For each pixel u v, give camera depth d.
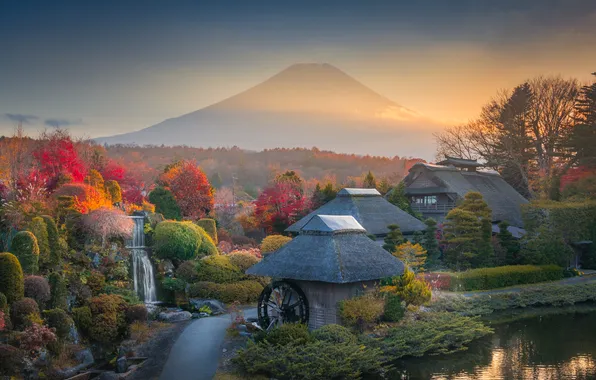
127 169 84.88
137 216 41.69
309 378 24.38
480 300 42.47
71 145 45.78
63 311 26.77
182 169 60.56
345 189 55.28
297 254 31.31
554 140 80.75
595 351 31.53
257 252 47.62
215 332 30.61
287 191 63.62
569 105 81.19
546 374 27.38
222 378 24.28
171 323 32.81
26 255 28.20
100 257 35.09
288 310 31.11
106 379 24.23
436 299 40.12
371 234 49.00
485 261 51.50
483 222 51.72
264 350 25.70
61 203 36.28
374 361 27.22
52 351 25.05
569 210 57.81
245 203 86.12
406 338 30.02
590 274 56.12
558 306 44.94
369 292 31.94
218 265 40.25
